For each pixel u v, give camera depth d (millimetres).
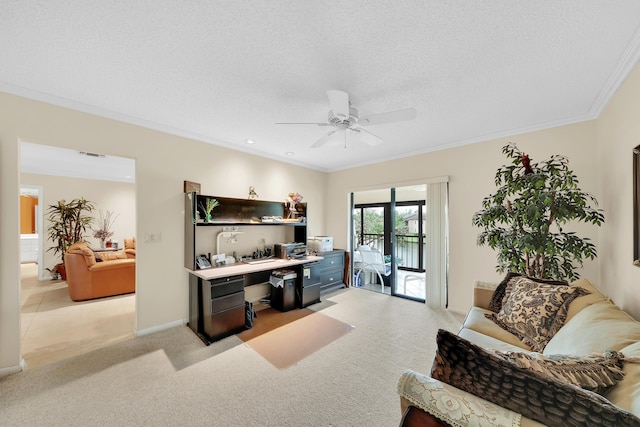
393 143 3518
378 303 3883
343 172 4961
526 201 2148
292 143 3514
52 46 1560
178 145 3031
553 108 2420
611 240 2176
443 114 2561
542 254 2104
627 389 805
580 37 1474
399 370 2123
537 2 1235
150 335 2748
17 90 2043
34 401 1736
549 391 744
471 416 793
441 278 3639
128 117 2611
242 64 1753
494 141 3172
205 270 2967
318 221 5066
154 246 2834
